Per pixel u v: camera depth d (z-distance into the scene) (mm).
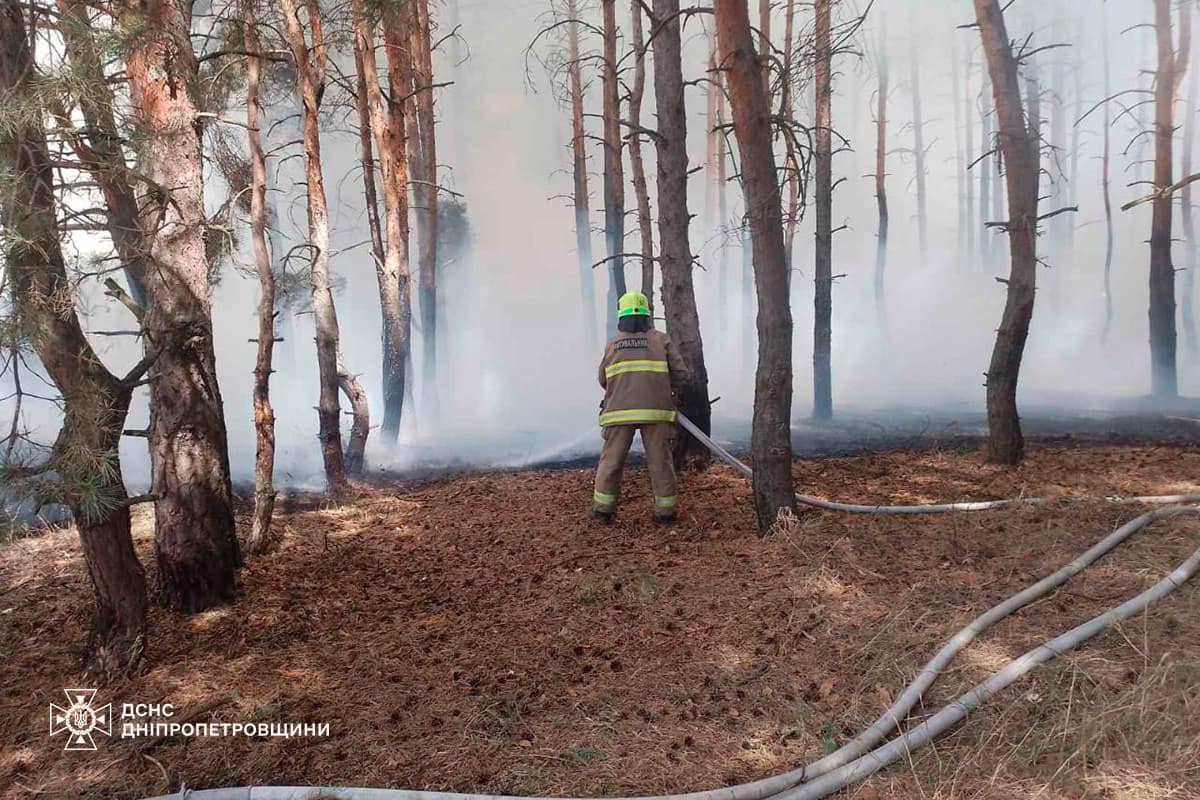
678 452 7672
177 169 4562
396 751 3350
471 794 2971
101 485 3535
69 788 3207
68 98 3383
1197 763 2814
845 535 5355
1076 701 3240
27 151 3268
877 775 3021
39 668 4152
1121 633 3635
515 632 4441
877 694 3527
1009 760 2984
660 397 6102
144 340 4703
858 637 4012
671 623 4371
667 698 3668
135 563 4125
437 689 3857
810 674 3764
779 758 3197
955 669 3602
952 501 6168
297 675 4043
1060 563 4547
